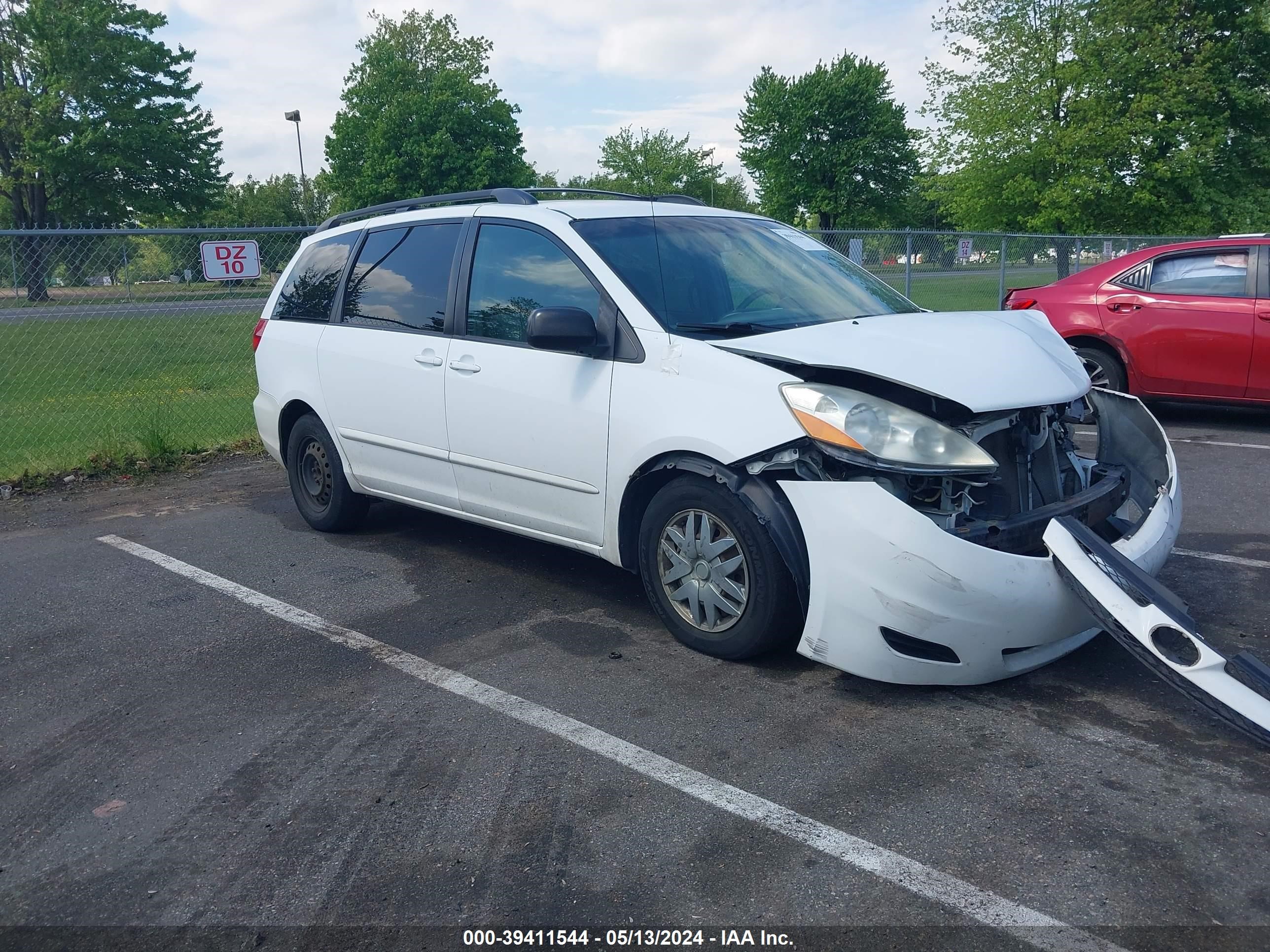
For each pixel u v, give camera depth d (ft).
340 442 18.44
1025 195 81.76
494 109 181.78
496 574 17.07
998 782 9.93
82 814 10.09
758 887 8.48
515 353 14.73
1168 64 78.28
